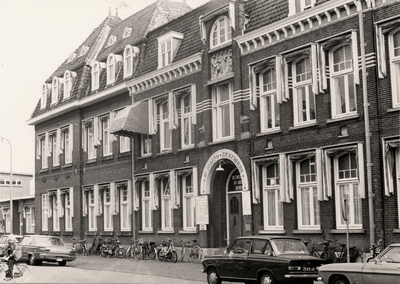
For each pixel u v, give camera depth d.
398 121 17.83
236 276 16.09
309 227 20.73
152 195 29.44
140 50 32.47
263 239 15.81
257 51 23.27
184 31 29.30
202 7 29.08
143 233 30.27
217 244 25.58
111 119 34.06
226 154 24.50
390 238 17.75
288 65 21.92
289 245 15.63
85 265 25.98
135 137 31.12
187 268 22.73
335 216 19.78
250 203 23.08
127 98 32.56
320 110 20.47
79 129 37.25
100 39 39.53
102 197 34.94
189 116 27.67
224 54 25.11
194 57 26.62
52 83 40.91
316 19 20.72
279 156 21.73
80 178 36.88
